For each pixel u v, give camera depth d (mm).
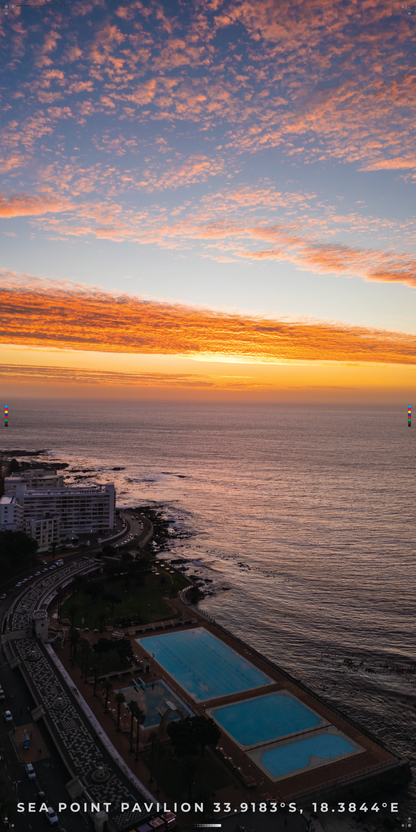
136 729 149125
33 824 113000
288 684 179000
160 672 182500
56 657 182250
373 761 142750
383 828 124562
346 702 176000
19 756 134250
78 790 122250
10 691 163375
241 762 140250
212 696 170250
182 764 136125
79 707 154125
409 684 187000
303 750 146125
